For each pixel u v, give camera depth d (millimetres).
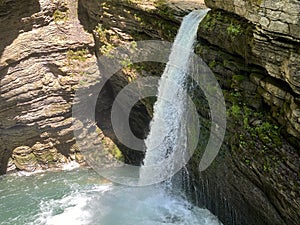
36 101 20875
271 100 11242
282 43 10336
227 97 12711
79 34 21234
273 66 10773
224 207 14055
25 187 19922
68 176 20703
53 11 20875
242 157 11938
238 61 12648
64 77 21125
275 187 10844
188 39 14922
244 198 12625
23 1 19891
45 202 18406
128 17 18516
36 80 20797
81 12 21438
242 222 13281
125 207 16969
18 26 20078
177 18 16047
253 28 11570
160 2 17609
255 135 11547
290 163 10438
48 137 21531
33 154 21516
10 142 21016
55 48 20938
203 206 15438
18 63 20328
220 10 13469
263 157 11156
